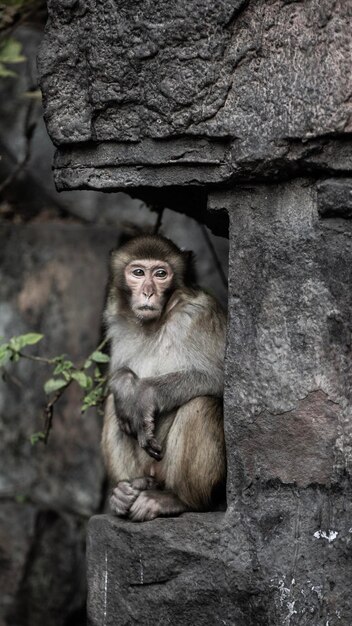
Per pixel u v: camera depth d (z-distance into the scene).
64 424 12.53
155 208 9.97
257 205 6.88
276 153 6.64
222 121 6.79
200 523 7.05
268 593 6.76
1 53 10.35
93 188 7.28
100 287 12.37
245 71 6.71
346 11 6.41
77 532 12.41
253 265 6.88
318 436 6.66
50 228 12.86
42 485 12.62
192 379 7.96
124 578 7.28
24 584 12.45
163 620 7.11
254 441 6.87
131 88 7.02
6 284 12.84
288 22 6.57
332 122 6.46
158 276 8.17
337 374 6.61
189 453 7.75
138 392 7.90
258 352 6.85
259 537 6.84
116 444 8.40
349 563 6.53
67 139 7.24
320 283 6.66
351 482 6.55
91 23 7.09
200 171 6.95
